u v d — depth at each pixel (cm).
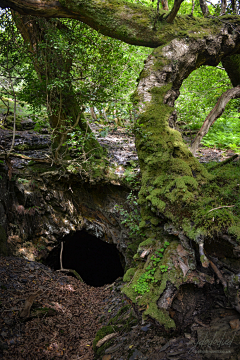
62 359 318
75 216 690
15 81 512
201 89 707
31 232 625
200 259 253
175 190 299
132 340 280
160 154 353
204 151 697
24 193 606
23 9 413
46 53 495
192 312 270
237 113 878
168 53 432
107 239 702
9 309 367
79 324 402
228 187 313
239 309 251
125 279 314
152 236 323
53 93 541
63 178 647
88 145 657
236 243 252
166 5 613
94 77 505
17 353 304
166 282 267
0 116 798
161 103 411
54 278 529
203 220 269
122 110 420
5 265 486
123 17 441
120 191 645
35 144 695
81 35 504
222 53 501
